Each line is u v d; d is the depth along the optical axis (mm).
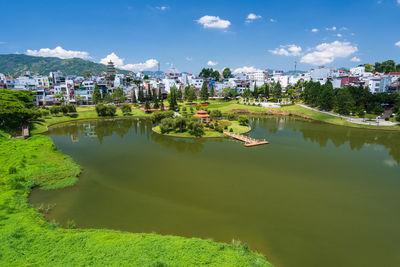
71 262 18844
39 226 24719
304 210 30438
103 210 29906
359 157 51719
